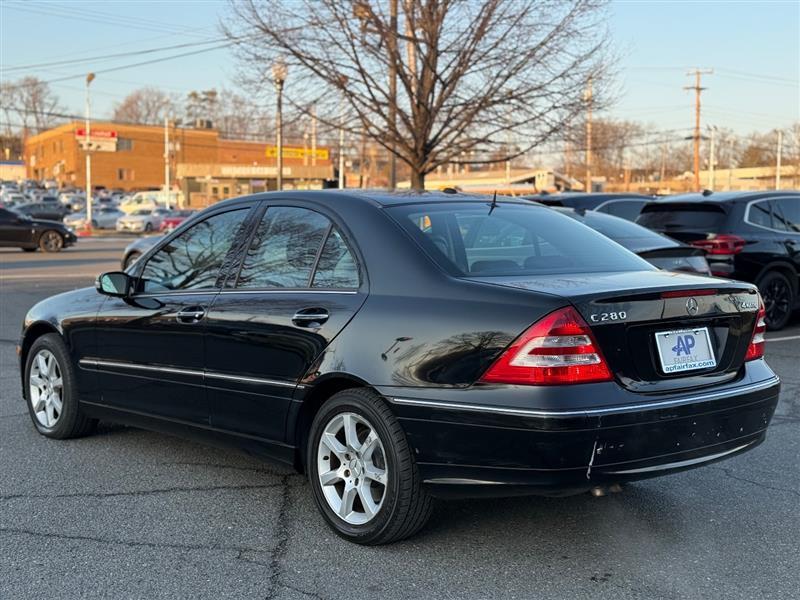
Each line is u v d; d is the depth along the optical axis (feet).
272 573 12.59
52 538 13.93
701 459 12.71
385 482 13.03
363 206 14.69
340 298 13.94
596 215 32.71
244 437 15.30
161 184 362.12
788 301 36.60
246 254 15.94
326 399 14.28
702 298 13.05
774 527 14.38
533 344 11.77
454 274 13.23
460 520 14.66
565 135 51.03
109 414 18.42
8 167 381.60
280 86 50.29
